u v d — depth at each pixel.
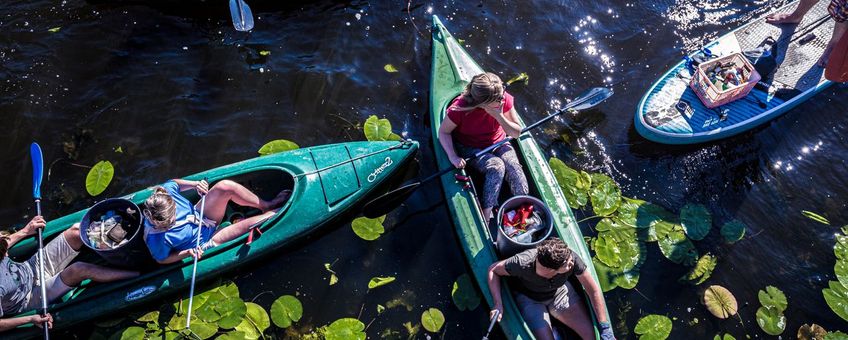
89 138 5.02
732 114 5.23
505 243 4.25
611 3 6.04
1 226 4.59
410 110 5.38
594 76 5.68
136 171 4.89
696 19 5.99
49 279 4.07
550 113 5.45
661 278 4.65
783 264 4.79
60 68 5.32
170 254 4.12
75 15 5.59
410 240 4.74
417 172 5.06
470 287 4.46
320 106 5.34
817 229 4.96
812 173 5.22
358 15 5.86
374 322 4.38
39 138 4.98
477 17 5.93
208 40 5.62
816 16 5.68
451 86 5.15
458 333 4.34
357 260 4.64
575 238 4.49
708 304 4.54
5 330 3.93
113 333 4.14
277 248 4.45
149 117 5.16
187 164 4.96
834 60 5.01
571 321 4.14
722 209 5.02
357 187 4.65
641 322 4.41
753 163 5.24
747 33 5.64
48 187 4.77
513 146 4.89
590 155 5.21
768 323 4.49
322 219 4.52
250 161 4.61
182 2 5.71
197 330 4.16
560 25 5.94
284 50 5.62
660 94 5.34
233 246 4.33
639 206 4.91
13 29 5.46
